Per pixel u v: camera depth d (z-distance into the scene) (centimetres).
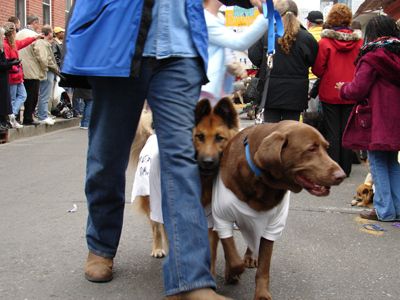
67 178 565
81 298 242
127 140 245
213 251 255
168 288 204
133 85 225
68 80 246
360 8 1494
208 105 268
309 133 210
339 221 403
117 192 258
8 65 784
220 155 264
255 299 237
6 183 536
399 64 377
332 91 556
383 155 402
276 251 326
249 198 228
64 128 1124
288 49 492
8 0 1210
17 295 243
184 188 207
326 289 262
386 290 261
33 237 343
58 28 1152
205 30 217
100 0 218
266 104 511
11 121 902
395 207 402
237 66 286
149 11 213
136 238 352
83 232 357
